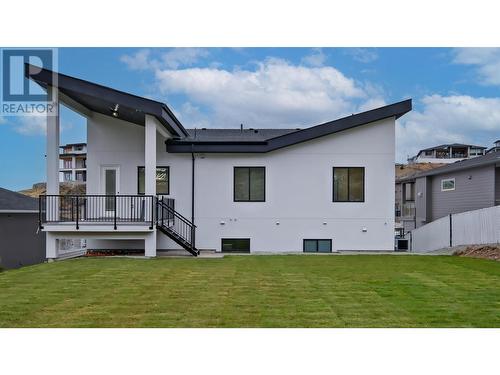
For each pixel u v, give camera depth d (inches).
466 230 662.5
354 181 637.9
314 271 411.5
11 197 777.6
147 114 536.7
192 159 642.8
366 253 605.0
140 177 639.1
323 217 637.3
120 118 632.4
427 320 245.4
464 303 281.6
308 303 281.4
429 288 327.9
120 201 623.5
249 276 380.8
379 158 635.5
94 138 639.8
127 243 617.9
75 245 642.2
